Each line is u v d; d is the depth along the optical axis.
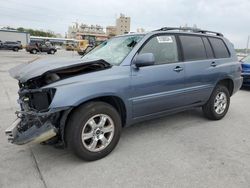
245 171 3.35
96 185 3.00
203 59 5.06
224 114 5.67
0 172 3.26
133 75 3.85
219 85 5.50
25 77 3.31
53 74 3.33
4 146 4.01
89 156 3.51
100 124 3.58
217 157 3.74
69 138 3.38
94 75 3.51
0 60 21.69
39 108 3.35
